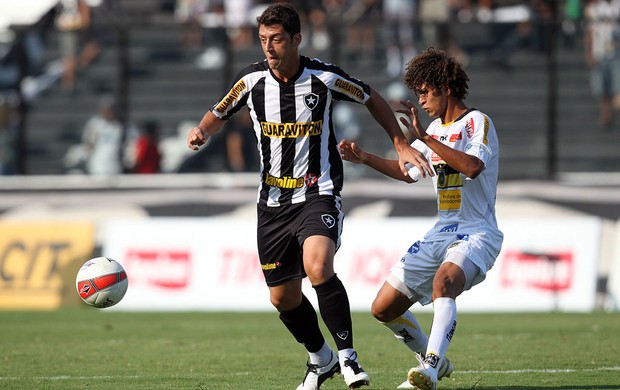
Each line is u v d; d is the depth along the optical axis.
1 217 56.09
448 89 22.08
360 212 53.19
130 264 52.06
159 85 61.75
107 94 62.75
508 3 64.06
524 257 48.84
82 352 31.17
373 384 23.38
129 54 61.81
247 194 54.81
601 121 58.75
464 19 61.22
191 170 60.12
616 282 49.56
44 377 25.12
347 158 22.92
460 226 21.97
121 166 60.03
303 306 22.25
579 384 22.62
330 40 59.88
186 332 38.12
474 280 21.45
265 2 65.00
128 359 29.12
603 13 60.56
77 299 52.62
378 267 49.50
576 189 52.31
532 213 52.66
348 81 22.25
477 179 21.83
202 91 61.72
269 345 32.97
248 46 62.00
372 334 36.62
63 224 53.81
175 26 61.06
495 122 60.44
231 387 22.83
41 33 62.28
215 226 51.59
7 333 38.12
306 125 22.00
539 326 38.91
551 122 57.97
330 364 22.31
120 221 52.72
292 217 21.97
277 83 22.11
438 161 22.30
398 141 22.42
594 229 48.50
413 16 62.84
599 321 41.09
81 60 62.78
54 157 61.25
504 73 60.94
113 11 67.56
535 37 60.69
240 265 50.84
